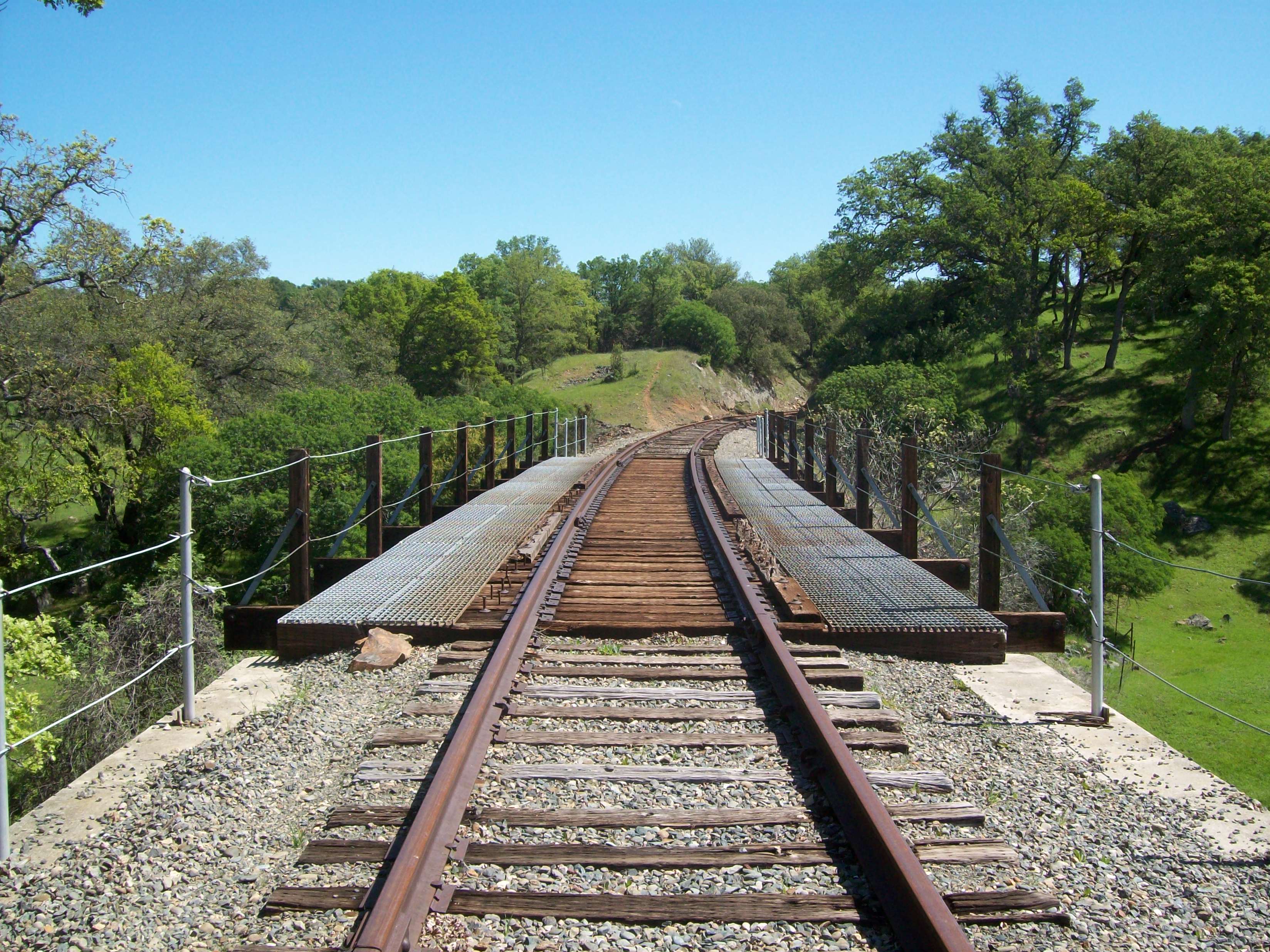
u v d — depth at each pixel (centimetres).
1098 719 538
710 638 704
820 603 733
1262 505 3112
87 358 2342
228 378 3031
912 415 2845
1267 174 3531
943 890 338
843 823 381
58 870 360
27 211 2053
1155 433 3628
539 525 1130
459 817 382
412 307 5644
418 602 732
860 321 5388
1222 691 1836
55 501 2175
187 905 334
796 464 1916
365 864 353
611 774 436
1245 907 334
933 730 516
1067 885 346
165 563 1964
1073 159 4588
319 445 2122
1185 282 3600
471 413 2850
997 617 707
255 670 643
